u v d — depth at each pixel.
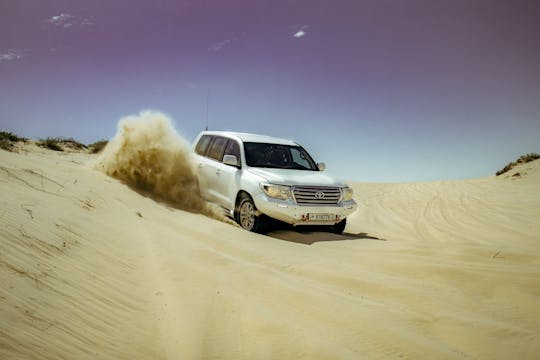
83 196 5.51
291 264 4.53
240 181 7.17
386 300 3.52
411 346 2.66
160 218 6.21
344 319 3.04
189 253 4.42
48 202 4.44
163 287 3.37
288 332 2.78
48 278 2.70
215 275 3.82
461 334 2.87
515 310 3.30
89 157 14.49
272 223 7.37
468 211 10.85
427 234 8.06
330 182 7.20
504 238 7.34
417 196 14.88
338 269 4.35
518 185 15.77
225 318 2.94
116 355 2.17
